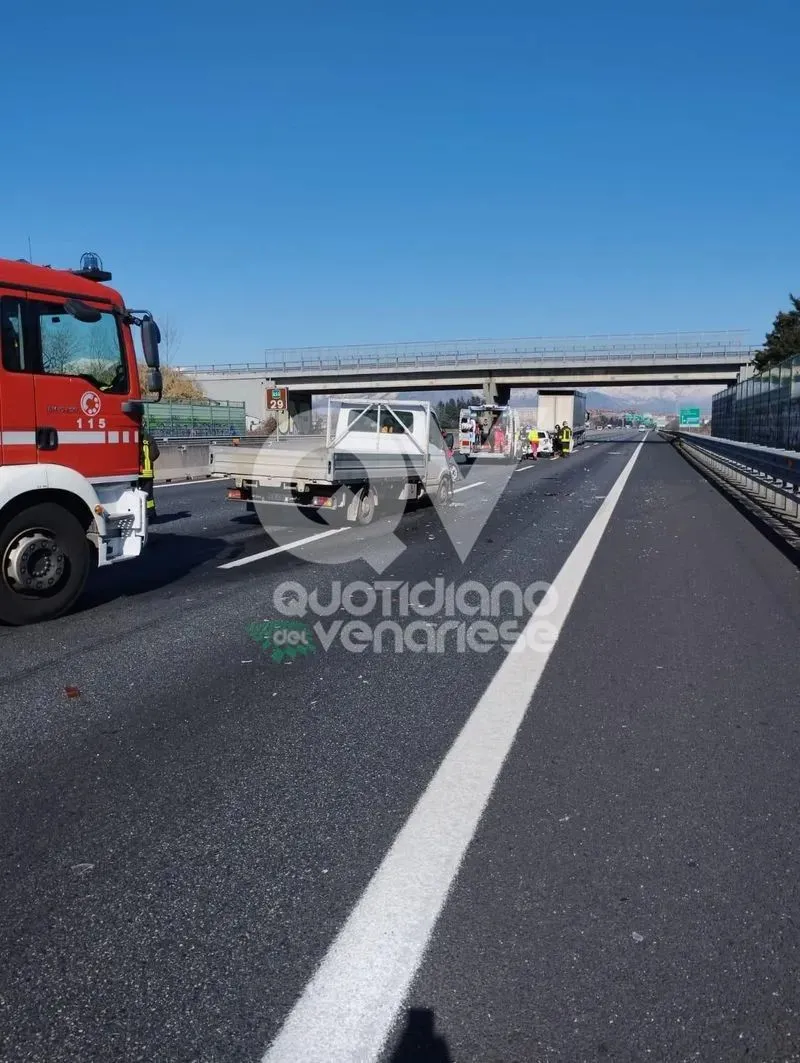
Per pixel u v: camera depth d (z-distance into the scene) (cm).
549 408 5616
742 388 3372
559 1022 257
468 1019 259
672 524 1505
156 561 1056
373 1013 261
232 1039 250
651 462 3944
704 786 420
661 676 600
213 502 1791
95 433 773
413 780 425
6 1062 241
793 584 943
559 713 524
